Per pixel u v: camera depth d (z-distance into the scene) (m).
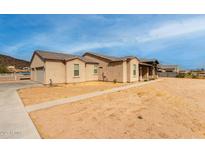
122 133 4.43
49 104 7.60
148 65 25.33
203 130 4.96
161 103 8.07
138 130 4.69
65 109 6.75
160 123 5.34
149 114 6.23
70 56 21.33
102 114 6.11
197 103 8.50
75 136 4.13
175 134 4.53
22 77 27.98
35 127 4.54
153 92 11.25
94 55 23.86
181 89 14.09
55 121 5.22
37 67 19.91
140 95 10.09
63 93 11.07
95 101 8.36
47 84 17.02
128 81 20.84
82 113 6.20
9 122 4.93
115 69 21.23
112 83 19.50
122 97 9.46
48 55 18.95
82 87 15.00
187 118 6.00
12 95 10.17
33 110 6.53
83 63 20.58
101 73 23.08
